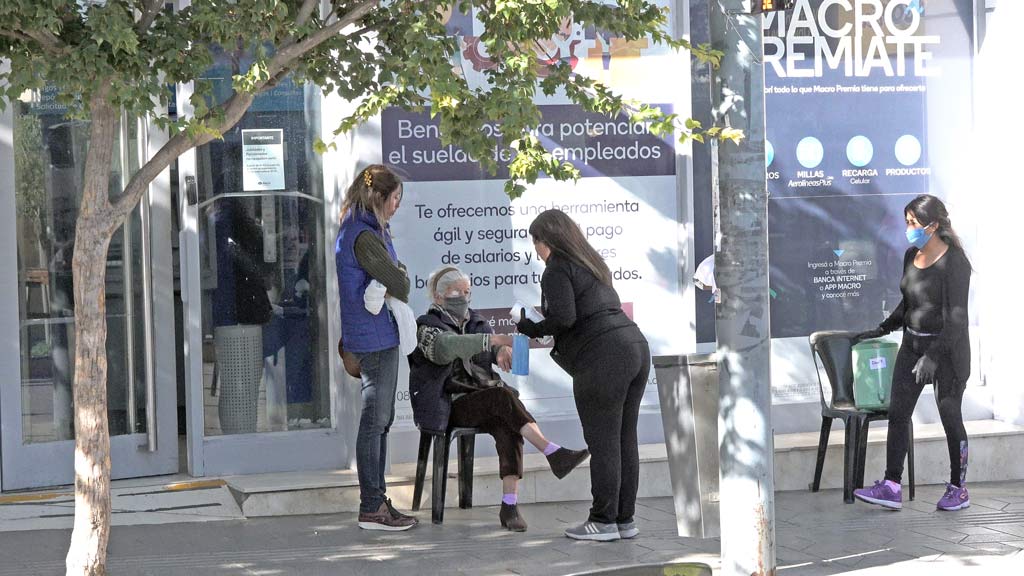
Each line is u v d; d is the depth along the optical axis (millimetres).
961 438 8211
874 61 9609
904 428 8227
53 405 8320
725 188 6066
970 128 9758
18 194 8188
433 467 7793
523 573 6664
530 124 5555
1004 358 9641
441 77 5398
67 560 5621
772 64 9469
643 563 6820
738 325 6059
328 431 8781
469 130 6047
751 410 6059
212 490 8266
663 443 9180
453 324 7824
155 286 8484
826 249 9586
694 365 6941
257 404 8727
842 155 9602
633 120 5805
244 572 6676
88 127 8383
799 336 9555
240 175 8656
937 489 8938
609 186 9141
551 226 7199
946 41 9703
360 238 7301
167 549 7145
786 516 8094
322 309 8828
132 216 8500
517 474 7676
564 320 7074
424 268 8875
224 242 8648
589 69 9039
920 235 8258
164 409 8547
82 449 5570
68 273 8352
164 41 5145
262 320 8727
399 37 5926
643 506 8375
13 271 8117
